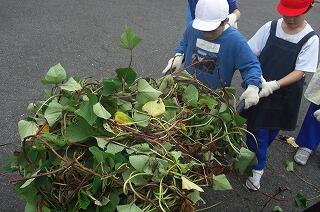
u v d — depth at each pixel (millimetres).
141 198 1544
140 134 1684
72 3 6129
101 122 1669
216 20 2406
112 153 1586
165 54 5031
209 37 2523
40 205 1680
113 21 5715
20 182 1658
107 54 4859
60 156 1570
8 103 3773
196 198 1655
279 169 3408
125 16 5926
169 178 1613
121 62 4734
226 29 2516
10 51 4652
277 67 2730
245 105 2336
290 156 3564
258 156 2971
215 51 2529
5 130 3428
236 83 4598
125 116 1763
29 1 6004
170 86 2035
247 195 3061
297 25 2635
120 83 1886
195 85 2074
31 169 1675
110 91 1828
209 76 2584
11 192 2822
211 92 2059
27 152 1663
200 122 1894
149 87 1868
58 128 1748
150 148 1661
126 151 1639
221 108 1926
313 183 3314
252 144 2902
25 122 1761
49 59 4598
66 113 1751
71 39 5082
